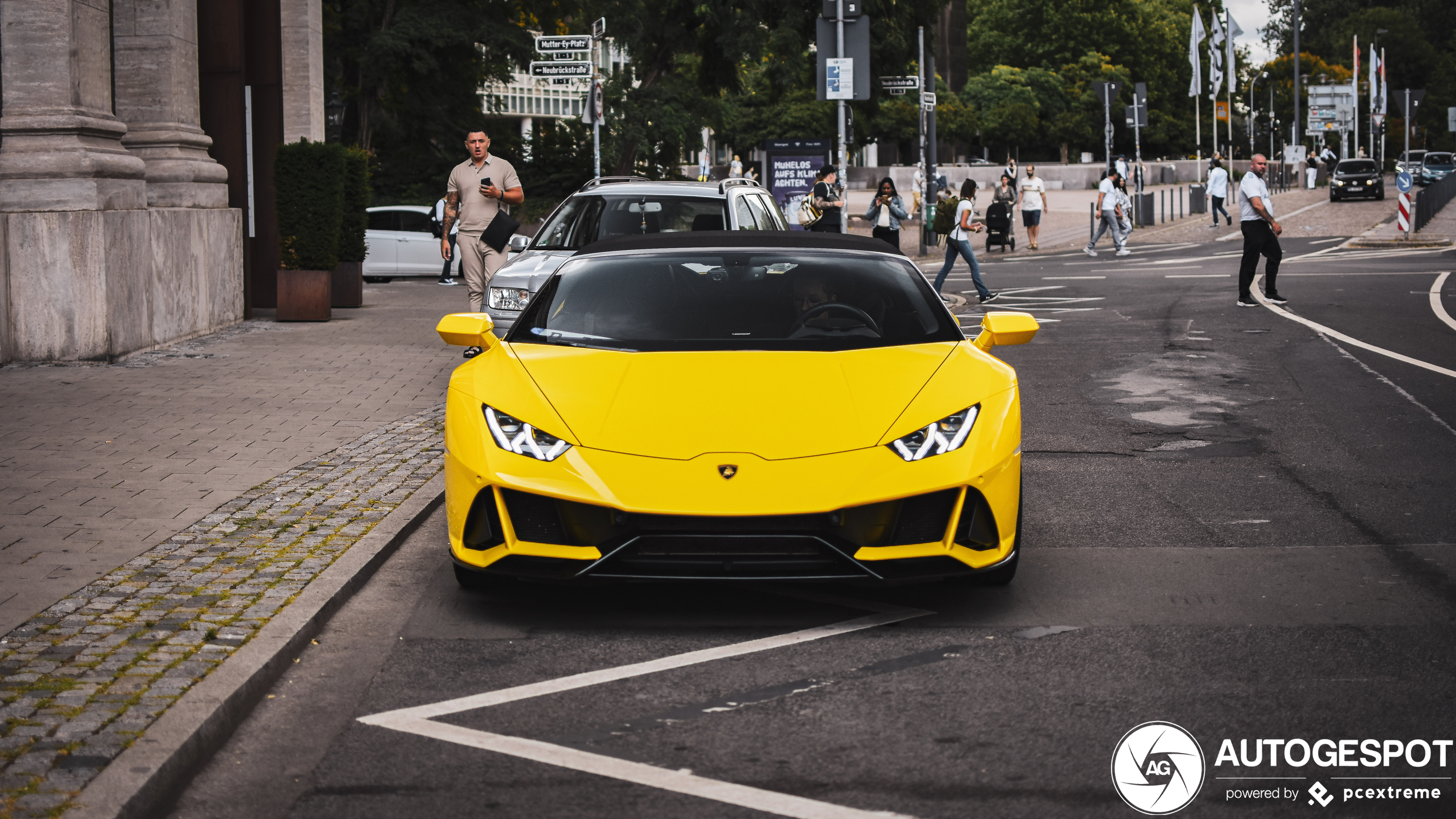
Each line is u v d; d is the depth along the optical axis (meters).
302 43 20.22
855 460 5.19
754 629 5.36
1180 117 113.94
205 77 17.64
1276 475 8.20
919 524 5.25
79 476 7.86
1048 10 105.75
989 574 5.77
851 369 5.66
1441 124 113.94
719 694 4.62
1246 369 12.51
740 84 41.59
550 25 39.09
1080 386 11.81
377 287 23.81
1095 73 99.44
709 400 5.43
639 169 40.72
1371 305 17.61
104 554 6.19
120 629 5.09
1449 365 12.49
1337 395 10.97
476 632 5.35
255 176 18.42
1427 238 30.72
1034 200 33.81
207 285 15.39
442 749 4.15
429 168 37.94
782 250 6.68
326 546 6.39
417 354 13.62
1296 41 68.81
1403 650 5.01
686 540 5.10
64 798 3.54
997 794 3.79
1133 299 19.62
